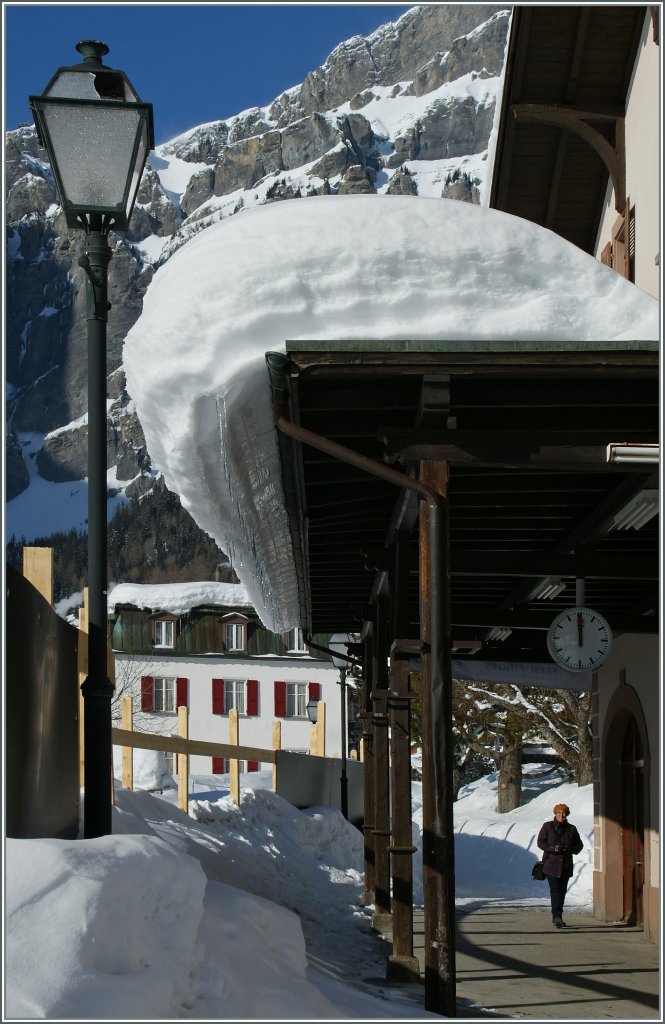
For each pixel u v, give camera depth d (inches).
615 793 624.1
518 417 299.6
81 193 234.1
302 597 551.8
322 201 277.0
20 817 229.3
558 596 537.6
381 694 510.3
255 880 545.6
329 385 282.7
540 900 824.3
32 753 242.2
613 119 522.0
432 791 269.1
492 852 1186.0
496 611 447.8
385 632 499.2
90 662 228.7
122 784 558.3
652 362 265.3
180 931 183.5
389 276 269.6
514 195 594.2
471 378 273.7
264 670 1993.1
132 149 236.8
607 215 568.4
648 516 346.6
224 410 275.1
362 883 728.3
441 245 271.9
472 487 353.7
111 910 164.4
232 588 2023.9
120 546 5457.7
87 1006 147.0
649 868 533.3
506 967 429.1
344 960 414.9
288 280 267.3
